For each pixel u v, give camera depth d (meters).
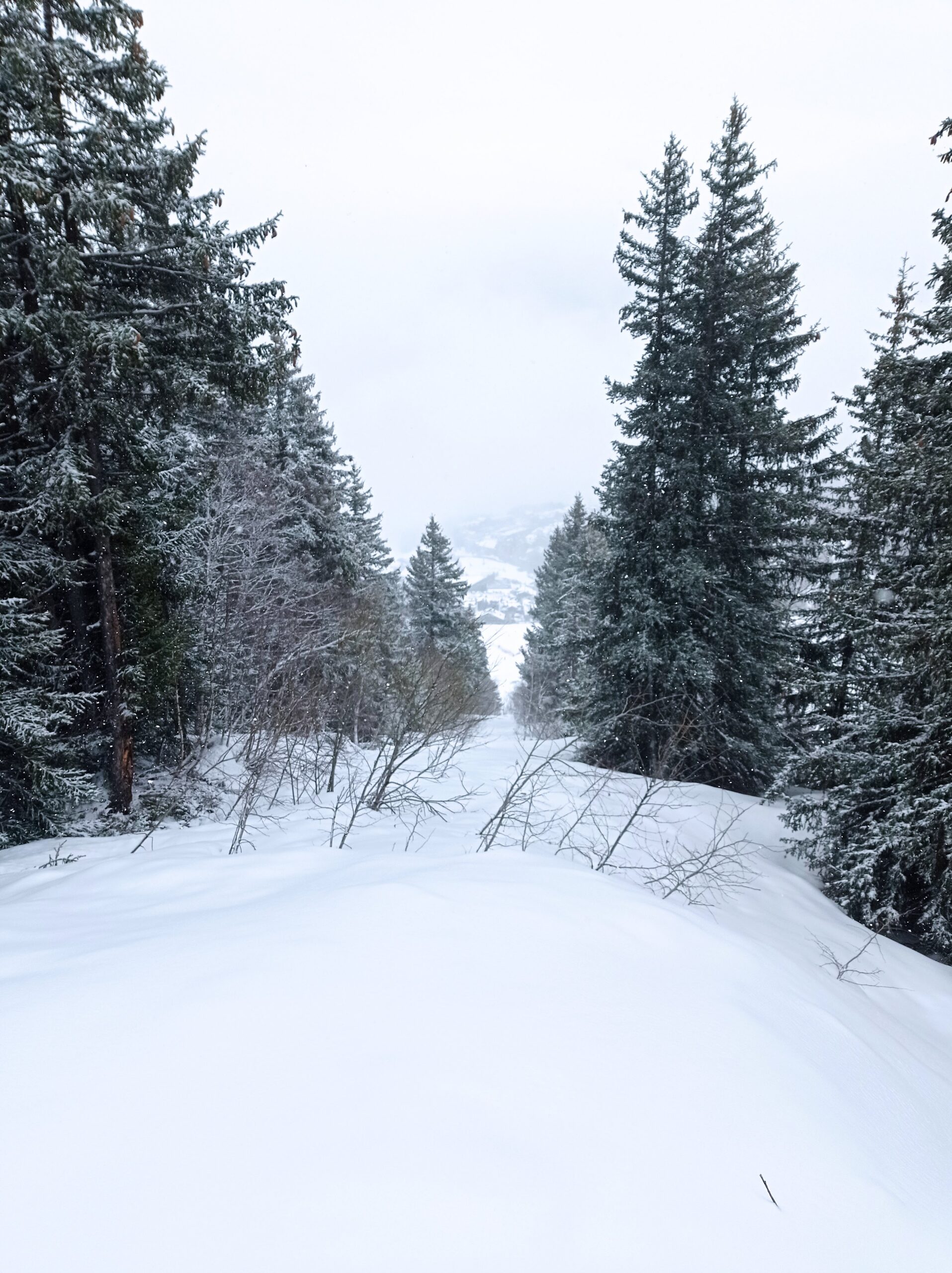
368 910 3.73
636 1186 2.09
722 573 14.27
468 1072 2.48
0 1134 2.10
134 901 4.77
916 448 8.46
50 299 8.29
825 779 10.66
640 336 14.95
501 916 3.84
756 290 14.24
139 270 9.51
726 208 14.20
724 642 14.40
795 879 9.62
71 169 8.27
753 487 15.31
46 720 8.45
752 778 15.26
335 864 5.33
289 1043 2.57
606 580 15.41
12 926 4.20
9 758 8.89
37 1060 2.45
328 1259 1.73
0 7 7.76
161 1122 2.16
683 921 4.42
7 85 7.75
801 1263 1.96
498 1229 1.85
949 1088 4.18
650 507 14.72
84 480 9.00
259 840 7.34
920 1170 2.82
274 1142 2.09
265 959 3.18
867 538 11.99
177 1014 2.73
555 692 32.34
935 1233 2.27
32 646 8.48
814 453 14.82
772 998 3.85
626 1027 2.97
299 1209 1.86
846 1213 2.21
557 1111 2.35
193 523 13.23
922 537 9.52
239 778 11.72
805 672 11.68
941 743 8.30
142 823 9.34
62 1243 1.74
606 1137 2.27
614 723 14.23
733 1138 2.42
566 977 3.30
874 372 13.15
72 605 10.17
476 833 7.55
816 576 15.78
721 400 13.95
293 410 20.14
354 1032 2.66
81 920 4.33
